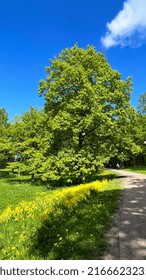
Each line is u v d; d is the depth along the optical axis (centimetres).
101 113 2611
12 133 3800
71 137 2930
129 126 3170
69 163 2766
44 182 3250
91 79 2986
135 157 7006
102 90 2786
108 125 2698
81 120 2645
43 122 3098
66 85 2827
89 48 3061
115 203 1434
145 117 5744
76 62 3003
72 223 1048
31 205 1466
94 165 2812
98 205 1353
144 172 4425
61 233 938
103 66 3005
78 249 783
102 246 799
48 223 1102
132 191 1908
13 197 2131
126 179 3016
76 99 2744
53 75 2991
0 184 3353
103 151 3016
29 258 759
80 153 2772
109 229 962
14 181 3759
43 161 3014
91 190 1886
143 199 1548
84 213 1207
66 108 2783
